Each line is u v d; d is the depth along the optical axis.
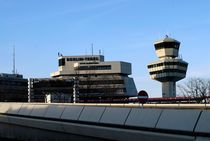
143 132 12.87
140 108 13.49
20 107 20.75
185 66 172.75
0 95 147.12
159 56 174.88
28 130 19.98
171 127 11.95
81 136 15.95
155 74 171.50
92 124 15.07
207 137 10.79
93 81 167.88
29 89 105.44
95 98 164.00
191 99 102.38
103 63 174.88
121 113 14.06
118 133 13.86
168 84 168.12
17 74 159.38
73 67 179.50
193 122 11.34
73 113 16.41
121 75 175.25
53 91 111.06
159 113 12.62
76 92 111.88
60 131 17.19
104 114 14.76
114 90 167.62
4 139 22.58
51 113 17.83
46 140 18.36
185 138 11.46
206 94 110.44
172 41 171.88
